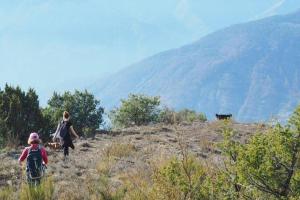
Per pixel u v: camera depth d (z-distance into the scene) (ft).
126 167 80.18
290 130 39.70
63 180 70.28
